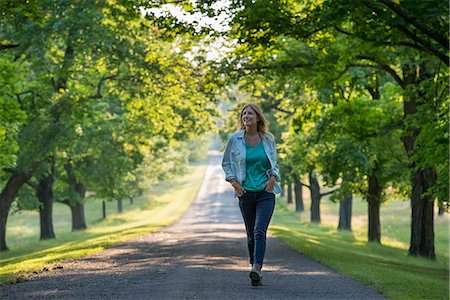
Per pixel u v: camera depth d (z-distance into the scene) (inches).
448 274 740.7
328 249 871.7
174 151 3649.1
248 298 298.4
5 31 1063.0
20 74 1205.7
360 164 1261.1
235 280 373.4
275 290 331.3
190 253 657.6
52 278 408.8
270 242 952.3
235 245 836.0
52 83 1298.0
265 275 420.5
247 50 816.9
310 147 1305.4
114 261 545.0
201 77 1011.3
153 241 923.4
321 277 413.1
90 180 1849.2
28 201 1780.3
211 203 3683.6
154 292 319.6
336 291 337.4
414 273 672.4
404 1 647.8
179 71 1023.0
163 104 1264.8
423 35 732.0
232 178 339.3
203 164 7150.6
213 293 314.0
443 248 1732.3
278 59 880.3
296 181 2412.6
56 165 1749.5
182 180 5521.7
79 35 1068.5
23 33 1003.9
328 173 1320.1
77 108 1284.4
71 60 1181.1
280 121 1503.4
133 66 1189.7
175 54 1015.0
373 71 1042.7
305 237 1264.8
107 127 1633.9
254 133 343.3
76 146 1573.6
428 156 794.2
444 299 339.9
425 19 648.4
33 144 1272.1
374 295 324.8
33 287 363.6
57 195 2117.4
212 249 733.9
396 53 849.5
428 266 931.3
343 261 600.7
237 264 507.8
